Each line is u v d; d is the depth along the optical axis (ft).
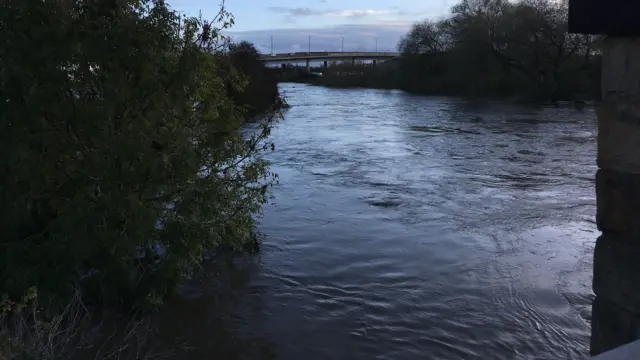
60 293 21.06
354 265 29.30
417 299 25.12
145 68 21.56
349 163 59.88
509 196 44.34
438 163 59.93
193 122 24.39
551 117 116.98
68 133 20.86
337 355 20.40
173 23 23.21
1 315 16.43
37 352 14.61
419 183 49.39
